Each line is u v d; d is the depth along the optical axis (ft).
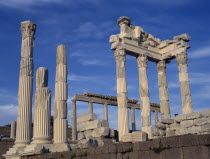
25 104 63.82
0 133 118.52
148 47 107.55
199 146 29.66
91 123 78.28
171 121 73.92
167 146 32.91
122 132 90.84
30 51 68.44
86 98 143.95
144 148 35.86
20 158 55.52
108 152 40.96
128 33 101.19
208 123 65.00
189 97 99.25
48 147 55.11
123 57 97.35
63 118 61.93
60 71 64.90
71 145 55.62
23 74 65.98
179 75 103.04
